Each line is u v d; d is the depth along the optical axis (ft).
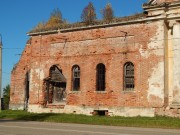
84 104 96.99
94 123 75.41
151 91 86.02
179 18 84.43
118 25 92.84
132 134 51.34
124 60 91.15
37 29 108.88
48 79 106.01
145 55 87.71
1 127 62.64
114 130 58.34
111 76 92.94
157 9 86.53
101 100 94.07
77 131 55.62
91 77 96.53
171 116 83.05
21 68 120.06
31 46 110.32
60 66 103.30
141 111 86.94
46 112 104.83
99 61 95.50
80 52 99.35
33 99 108.17
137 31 89.51
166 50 86.22
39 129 58.85
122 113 89.86
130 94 89.25
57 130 57.31
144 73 87.51
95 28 96.94
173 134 52.34
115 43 93.04
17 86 120.57
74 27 100.42
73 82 100.68
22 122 77.36
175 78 84.38
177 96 83.66
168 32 87.20
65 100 102.58
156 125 69.21
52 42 105.70
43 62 107.24
